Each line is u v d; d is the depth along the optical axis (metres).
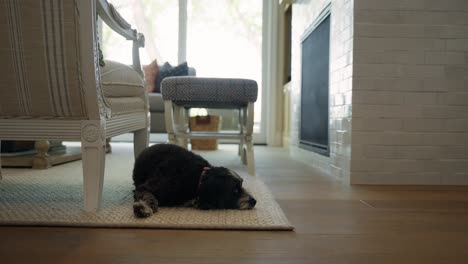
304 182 2.20
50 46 1.27
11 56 1.28
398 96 2.14
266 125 5.37
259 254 1.01
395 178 2.16
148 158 1.63
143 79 2.14
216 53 5.41
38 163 2.46
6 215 1.30
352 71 2.14
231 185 1.44
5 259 0.94
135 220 1.27
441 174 2.17
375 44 2.12
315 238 1.16
